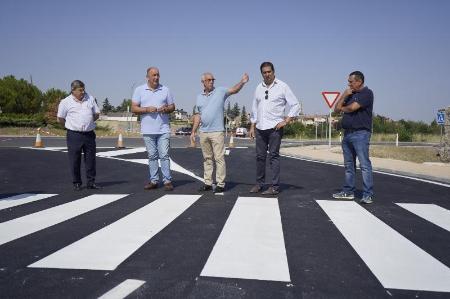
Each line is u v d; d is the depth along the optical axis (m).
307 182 7.98
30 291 2.66
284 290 2.74
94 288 2.72
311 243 3.81
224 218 4.74
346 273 3.07
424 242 3.89
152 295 2.62
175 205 5.50
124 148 17.94
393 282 2.91
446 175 8.92
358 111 5.86
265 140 6.52
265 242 3.80
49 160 11.66
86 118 6.67
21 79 52.53
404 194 6.69
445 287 2.83
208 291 2.70
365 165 5.86
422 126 51.00
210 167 6.72
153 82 6.68
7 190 6.70
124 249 3.54
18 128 43.59
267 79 6.31
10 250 3.49
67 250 3.50
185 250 3.54
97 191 6.67
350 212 5.18
